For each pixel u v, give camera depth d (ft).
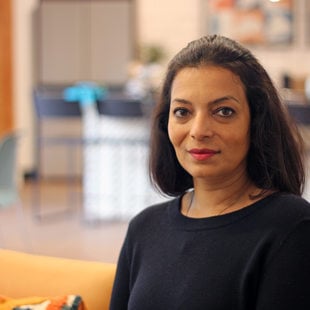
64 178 26.30
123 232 16.28
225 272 3.72
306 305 3.53
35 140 26.09
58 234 16.03
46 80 26.05
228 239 3.81
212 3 26.12
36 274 5.08
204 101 3.84
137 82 19.06
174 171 4.63
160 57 24.77
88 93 19.65
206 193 4.09
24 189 23.94
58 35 25.90
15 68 24.73
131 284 4.35
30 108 25.84
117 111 16.58
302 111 14.33
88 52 25.88
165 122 4.55
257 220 3.79
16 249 14.42
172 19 26.32
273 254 3.62
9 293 5.06
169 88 4.33
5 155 12.64
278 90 4.06
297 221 3.67
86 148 17.85
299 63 25.96
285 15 25.84
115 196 17.74
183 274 3.88
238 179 4.03
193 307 3.74
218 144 3.86
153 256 4.14
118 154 17.58
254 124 3.97
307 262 3.56
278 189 4.05
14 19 24.57
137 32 26.30
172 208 4.28
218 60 3.87
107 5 25.71
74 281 4.95
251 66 3.93
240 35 26.09
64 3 25.72
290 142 4.07
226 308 3.68
